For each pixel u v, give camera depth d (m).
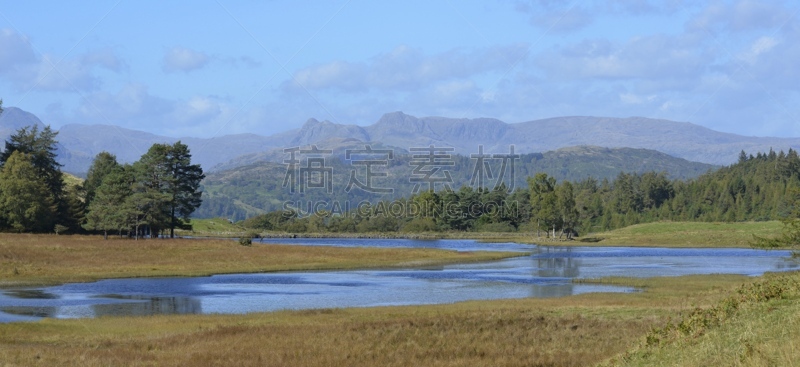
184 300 55.00
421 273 84.62
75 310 48.50
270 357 28.50
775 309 21.80
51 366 27.03
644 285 65.44
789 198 55.16
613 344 29.50
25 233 120.25
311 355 28.81
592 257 119.50
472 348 29.81
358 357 28.34
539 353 28.30
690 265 97.25
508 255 120.88
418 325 36.59
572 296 54.50
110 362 27.75
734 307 23.94
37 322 40.88
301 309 47.75
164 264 85.62
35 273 72.88
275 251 107.50
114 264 82.62
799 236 53.44
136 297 56.88
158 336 35.28
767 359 16.27
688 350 19.84
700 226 187.62
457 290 63.44
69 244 96.81
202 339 33.50
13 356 29.05
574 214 189.62
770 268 90.25
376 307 48.28
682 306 41.59
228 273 81.56
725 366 17.08
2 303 52.25
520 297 56.91
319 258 101.31
